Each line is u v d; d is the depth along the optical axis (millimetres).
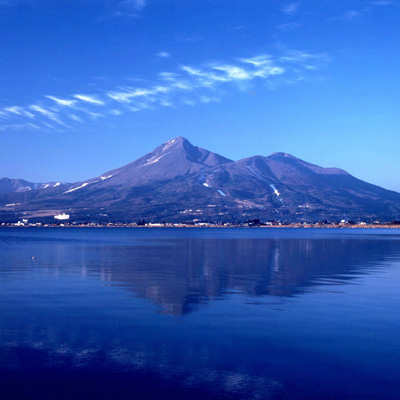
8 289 27688
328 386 12719
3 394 12258
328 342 16359
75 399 12000
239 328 18125
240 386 12711
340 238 125688
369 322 19094
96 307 22125
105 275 34844
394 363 14336
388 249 70438
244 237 137750
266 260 49062
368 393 12305
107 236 156750
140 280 31688
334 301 23641
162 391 12414
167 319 19625
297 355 15039
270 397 12070
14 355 15047
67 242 104562
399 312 21031
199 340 16594
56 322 19156
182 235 166625
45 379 13180
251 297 24797
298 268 40188
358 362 14414
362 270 38562
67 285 29344
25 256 56500
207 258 52188
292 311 21203
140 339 16719
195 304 22828
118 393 12312
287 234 177625
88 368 13945
